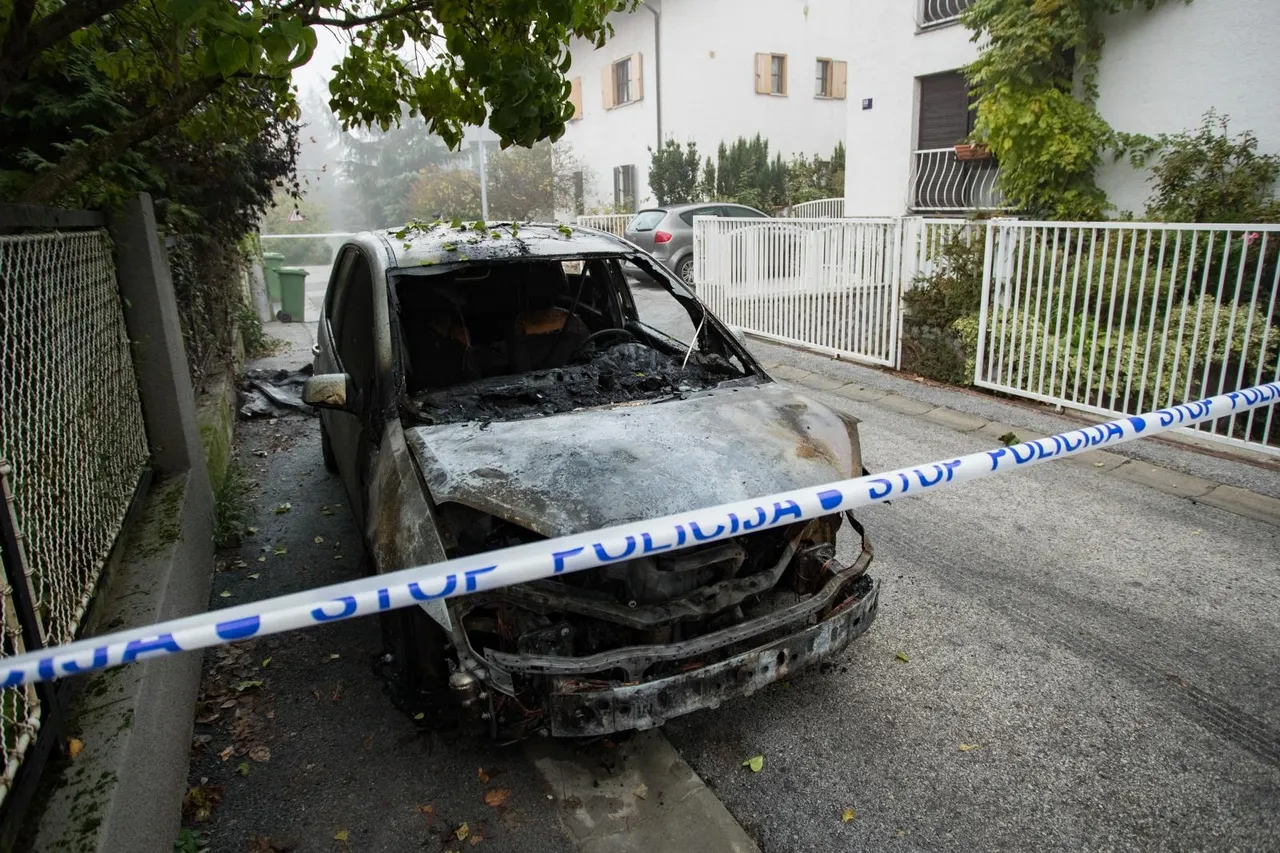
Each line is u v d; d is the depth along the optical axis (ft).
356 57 11.26
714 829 8.02
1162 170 25.26
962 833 7.94
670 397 11.24
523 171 74.18
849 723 9.59
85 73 13.44
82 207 12.14
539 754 9.12
